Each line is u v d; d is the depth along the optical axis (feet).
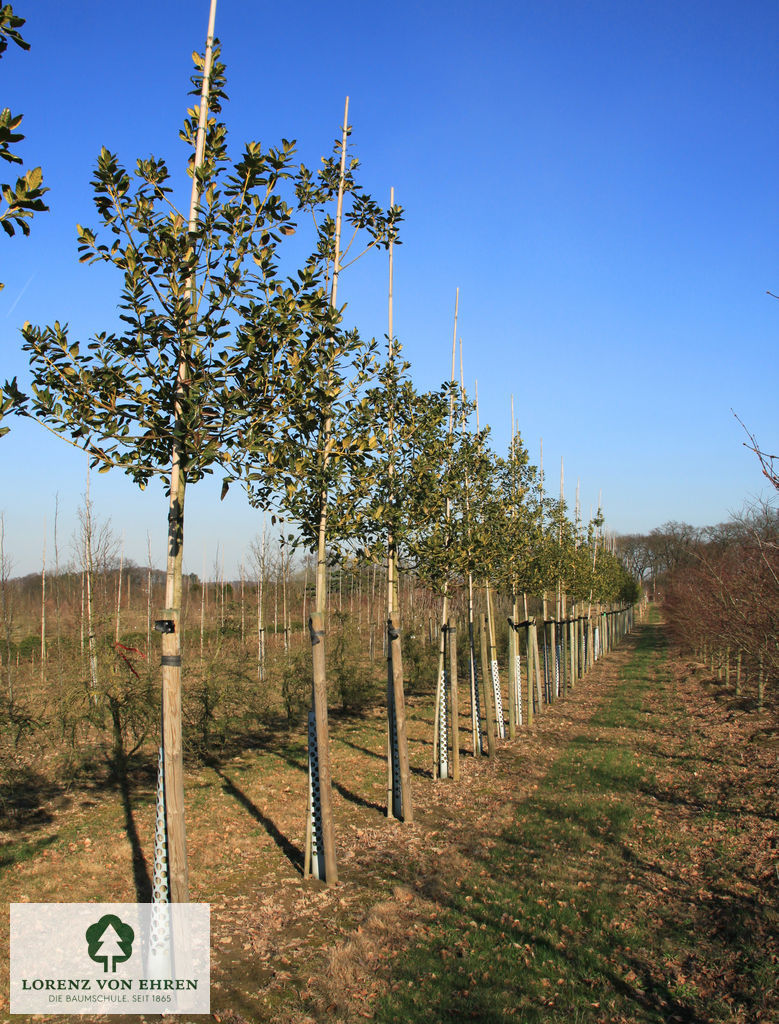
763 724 43.57
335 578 27.45
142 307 13.91
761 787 30.48
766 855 22.57
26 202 10.22
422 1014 13.96
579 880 21.25
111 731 31.45
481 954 16.43
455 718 33.68
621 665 95.86
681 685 69.05
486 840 24.95
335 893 20.16
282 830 25.45
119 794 29.17
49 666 56.85
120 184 13.73
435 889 20.45
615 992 14.84
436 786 32.60
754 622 25.66
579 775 34.73
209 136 15.08
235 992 14.94
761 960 15.84
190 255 13.93
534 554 51.96
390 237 23.81
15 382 13.64
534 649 55.83
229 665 40.24
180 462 14.69
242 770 34.04
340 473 21.08
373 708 53.67
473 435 37.93
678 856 23.15
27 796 28.81
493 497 41.81
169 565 14.57
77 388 14.26
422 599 75.97
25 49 10.09
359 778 33.09
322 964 16.01
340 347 20.22
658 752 40.27
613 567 114.62
